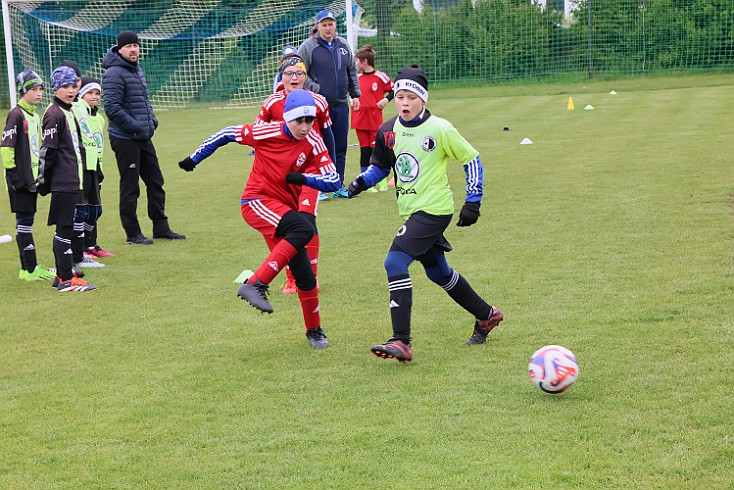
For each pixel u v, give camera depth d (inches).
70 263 655.8
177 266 715.4
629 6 2536.9
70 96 658.8
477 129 1542.8
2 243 837.2
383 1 2591.0
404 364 464.1
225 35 2252.7
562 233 739.4
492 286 597.9
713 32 2507.4
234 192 1075.3
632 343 473.7
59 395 441.1
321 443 372.5
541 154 1195.9
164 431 391.9
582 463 342.0
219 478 344.8
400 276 462.0
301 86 668.1
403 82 459.8
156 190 813.2
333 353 489.1
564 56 2583.7
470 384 431.2
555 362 403.2
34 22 1967.3
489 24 2578.7
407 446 365.1
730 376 419.2
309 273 489.4
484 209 858.1
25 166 676.1
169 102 2301.9
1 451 378.3
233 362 480.7
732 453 343.6
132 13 2217.0
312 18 2170.3
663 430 367.6
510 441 364.5
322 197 989.2
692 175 956.6
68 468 359.6
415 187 468.4
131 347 514.0
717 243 671.1
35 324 568.1
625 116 1603.1
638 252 661.3
